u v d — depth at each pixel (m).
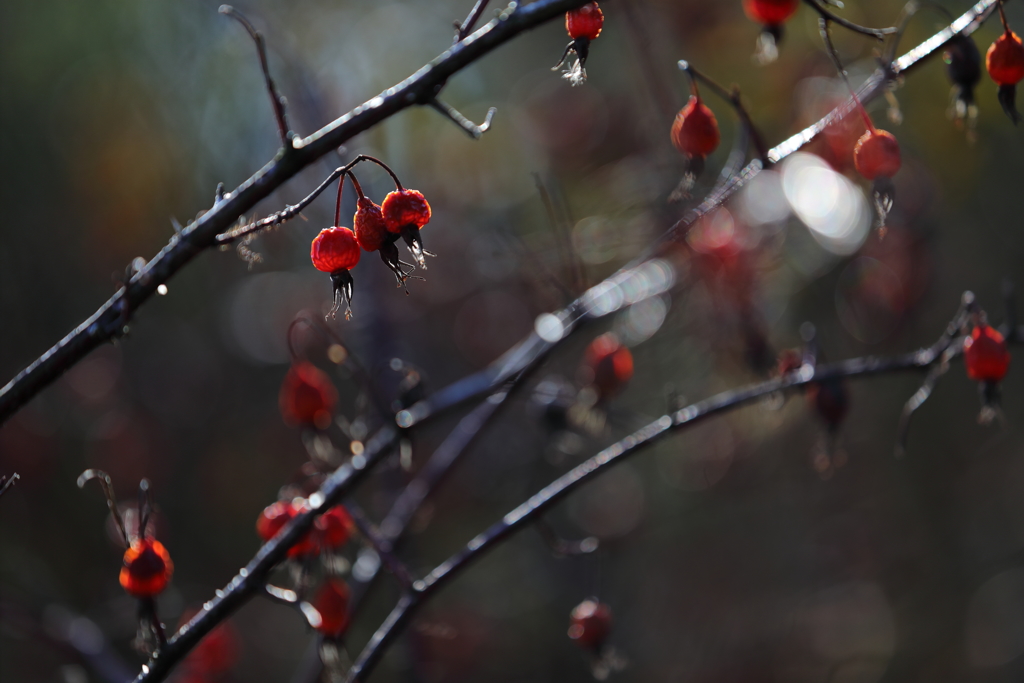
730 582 6.83
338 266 1.46
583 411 2.73
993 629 6.84
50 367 1.44
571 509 6.35
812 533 6.94
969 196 5.18
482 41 1.38
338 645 2.04
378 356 3.86
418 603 1.99
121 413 6.00
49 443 5.55
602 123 5.63
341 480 2.09
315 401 2.35
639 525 6.31
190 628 1.71
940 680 6.63
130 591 1.70
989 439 6.68
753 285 3.44
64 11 5.50
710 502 6.41
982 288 6.08
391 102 1.39
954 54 1.92
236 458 6.37
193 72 5.68
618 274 2.65
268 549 1.81
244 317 6.34
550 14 1.37
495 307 5.82
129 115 5.64
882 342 4.63
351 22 5.73
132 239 5.81
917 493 6.75
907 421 2.05
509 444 5.96
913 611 6.87
